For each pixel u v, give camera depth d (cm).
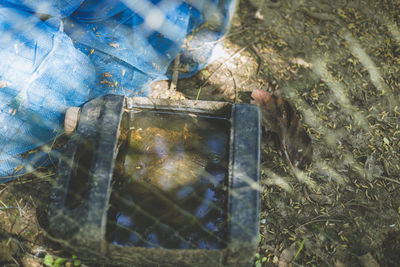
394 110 136
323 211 120
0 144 117
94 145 105
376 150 129
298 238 116
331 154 128
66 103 122
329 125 133
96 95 127
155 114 116
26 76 115
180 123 116
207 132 115
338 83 140
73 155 106
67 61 120
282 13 154
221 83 139
